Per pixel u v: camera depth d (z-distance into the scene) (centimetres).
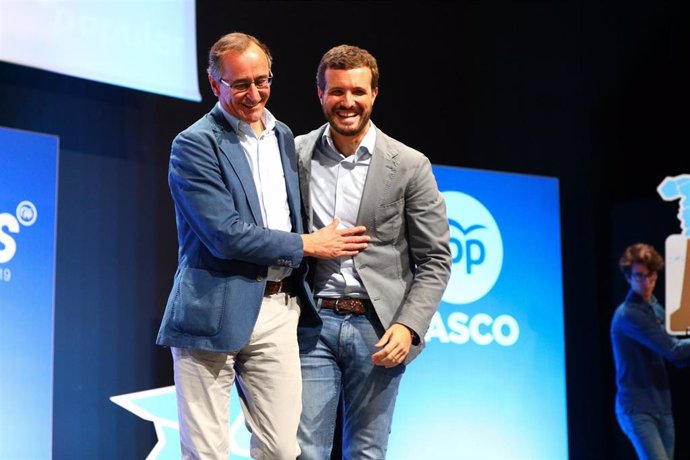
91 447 362
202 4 405
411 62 460
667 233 493
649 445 457
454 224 430
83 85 376
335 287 290
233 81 264
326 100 283
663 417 462
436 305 284
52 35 362
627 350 465
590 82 501
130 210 382
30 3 357
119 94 384
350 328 289
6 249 338
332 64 282
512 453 425
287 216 277
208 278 263
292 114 426
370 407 292
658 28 517
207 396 265
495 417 423
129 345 376
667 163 508
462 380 420
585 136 496
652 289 468
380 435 293
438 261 289
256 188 270
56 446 355
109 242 376
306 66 432
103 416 367
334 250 271
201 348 260
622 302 489
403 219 292
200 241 266
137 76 383
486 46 480
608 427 478
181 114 398
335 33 441
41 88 367
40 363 342
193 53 399
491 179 443
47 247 348
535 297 443
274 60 423
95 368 367
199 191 259
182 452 266
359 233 289
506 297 436
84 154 373
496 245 438
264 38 421
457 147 467
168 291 388
